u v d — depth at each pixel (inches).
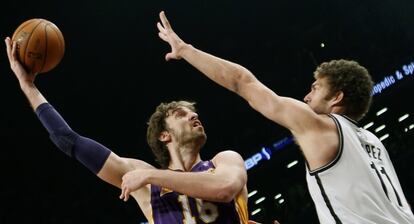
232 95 601.9
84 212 497.0
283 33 623.2
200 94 605.9
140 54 593.6
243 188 132.7
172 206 124.9
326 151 98.0
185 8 595.8
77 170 520.1
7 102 517.0
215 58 109.8
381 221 94.8
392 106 568.7
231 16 614.5
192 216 122.9
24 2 514.6
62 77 560.1
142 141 574.9
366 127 564.1
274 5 616.7
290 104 101.1
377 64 595.5
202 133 137.5
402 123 558.3
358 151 99.3
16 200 481.4
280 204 526.0
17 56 138.1
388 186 100.9
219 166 123.9
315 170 98.3
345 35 616.1
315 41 617.3
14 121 519.2
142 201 130.7
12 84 513.7
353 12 620.7
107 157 131.0
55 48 140.1
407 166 521.0
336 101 108.1
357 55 606.5
